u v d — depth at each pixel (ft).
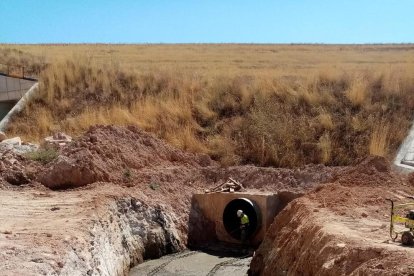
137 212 56.59
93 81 98.78
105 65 106.52
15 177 60.75
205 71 109.60
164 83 96.43
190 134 79.51
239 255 58.59
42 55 130.41
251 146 76.02
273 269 45.85
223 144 76.74
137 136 72.84
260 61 155.43
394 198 47.55
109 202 53.11
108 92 95.81
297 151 73.77
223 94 87.66
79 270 36.83
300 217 45.96
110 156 65.36
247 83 90.07
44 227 42.63
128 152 68.28
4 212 48.26
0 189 58.39
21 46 187.62
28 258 34.32
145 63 133.69
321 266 34.50
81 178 60.59
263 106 82.17
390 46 238.07
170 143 78.43
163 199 62.03
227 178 69.36
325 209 45.24
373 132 74.13
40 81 98.89
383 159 55.57
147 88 95.71
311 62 151.84
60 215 47.14
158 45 233.14
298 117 79.25
